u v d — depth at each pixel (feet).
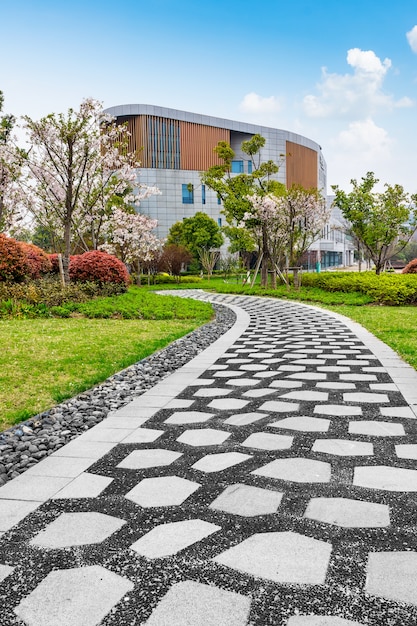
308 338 31.22
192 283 133.18
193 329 36.37
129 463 11.61
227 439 13.04
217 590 6.81
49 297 48.21
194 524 8.64
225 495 9.73
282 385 18.76
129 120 181.16
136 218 98.68
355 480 10.25
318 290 75.25
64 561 7.63
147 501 9.59
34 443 13.35
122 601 6.64
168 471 11.05
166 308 48.83
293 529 8.36
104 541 8.17
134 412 15.85
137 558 7.64
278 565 7.34
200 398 17.33
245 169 208.64
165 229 189.47
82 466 11.51
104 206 72.28
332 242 220.43
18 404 16.97
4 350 25.21
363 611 6.33
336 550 7.71
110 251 95.91
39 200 62.44
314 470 10.82
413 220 76.28
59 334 31.30
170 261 138.41
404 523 8.49
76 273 61.00
